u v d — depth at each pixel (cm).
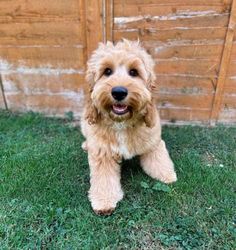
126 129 64
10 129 89
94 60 62
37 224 60
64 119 95
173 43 81
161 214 61
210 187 67
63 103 94
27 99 95
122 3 77
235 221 60
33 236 57
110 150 65
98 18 79
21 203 64
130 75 60
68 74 89
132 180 70
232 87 85
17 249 55
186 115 90
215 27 78
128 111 60
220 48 80
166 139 85
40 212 62
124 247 55
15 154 79
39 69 89
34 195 66
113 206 62
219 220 60
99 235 57
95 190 64
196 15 77
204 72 83
